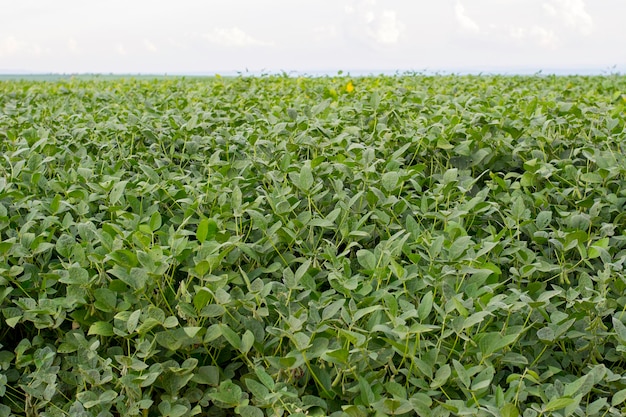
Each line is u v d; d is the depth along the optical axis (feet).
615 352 6.77
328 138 12.20
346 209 8.59
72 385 6.90
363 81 25.85
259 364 6.47
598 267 8.59
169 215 9.54
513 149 11.91
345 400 6.20
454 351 6.27
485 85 22.66
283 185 9.60
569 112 13.12
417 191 9.95
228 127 14.14
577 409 5.49
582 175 9.67
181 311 6.45
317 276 7.80
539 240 8.32
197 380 6.44
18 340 7.95
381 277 6.93
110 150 12.16
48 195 9.99
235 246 7.72
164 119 14.14
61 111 15.84
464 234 7.69
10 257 7.64
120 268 6.68
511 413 5.08
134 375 6.27
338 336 6.19
